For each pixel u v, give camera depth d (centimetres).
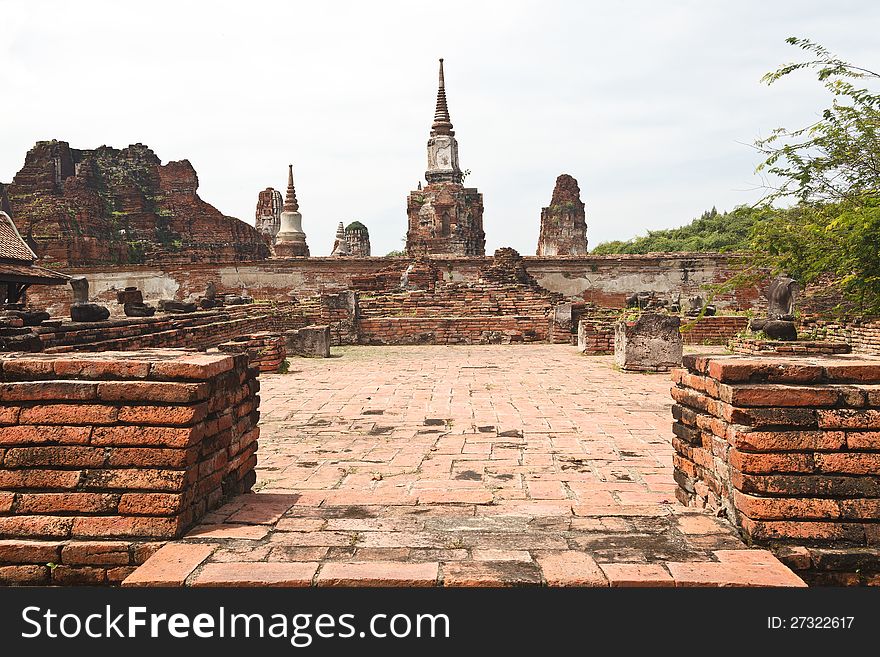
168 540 308
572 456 572
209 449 348
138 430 314
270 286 2756
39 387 314
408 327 1897
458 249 3394
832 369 315
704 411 364
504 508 376
